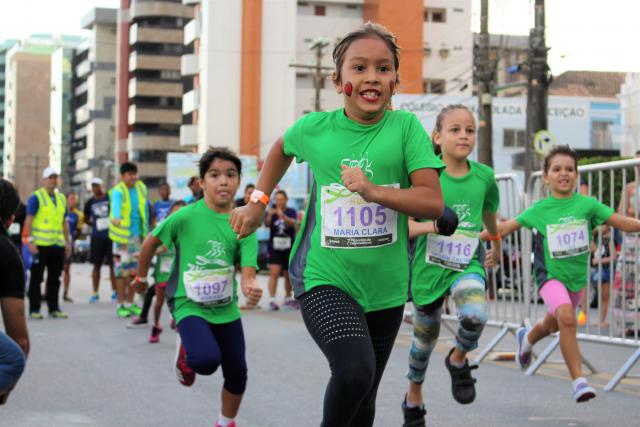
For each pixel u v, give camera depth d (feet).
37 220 40.55
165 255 31.40
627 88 123.03
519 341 24.89
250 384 22.57
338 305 11.45
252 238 17.16
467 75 190.29
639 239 23.41
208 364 15.74
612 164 24.32
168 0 238.27
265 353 28.45
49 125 440.86
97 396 21.16
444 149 18.35
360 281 11.84
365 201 11.72
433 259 17.47
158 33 239.71
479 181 18.35
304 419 18.40
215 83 188.03
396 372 24.81
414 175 11.37
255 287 16.40
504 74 188.65
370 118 11.73
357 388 10.64
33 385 22.66
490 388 22.07
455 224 15.40
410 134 11.62
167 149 241.96
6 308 12.60
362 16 194.80
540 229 20.98
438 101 144.46
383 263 11.84
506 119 144.05
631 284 28.25
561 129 143.02
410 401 17.08
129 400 20.65
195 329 16.51
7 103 503.20
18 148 436.76
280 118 188.75
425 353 17.08
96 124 295.89
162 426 17.93
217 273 17.12
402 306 12.24
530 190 27.35
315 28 192.13
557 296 19.80
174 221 17.48
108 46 300.61
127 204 41.45
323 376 23.84
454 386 17.85
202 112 192.03
